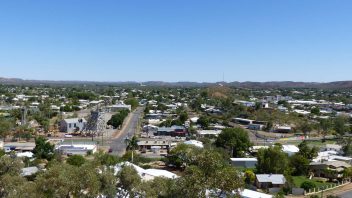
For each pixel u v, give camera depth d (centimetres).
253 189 6291
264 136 13000
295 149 9281
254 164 7912
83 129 12431
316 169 7694
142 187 3531
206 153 2598
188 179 2452
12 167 3928
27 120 13300
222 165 2547
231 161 7912
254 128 14650
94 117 12525
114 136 11744
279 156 7119
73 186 3147
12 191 3434
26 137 10844
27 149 8912
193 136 11838
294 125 15012
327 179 7450
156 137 11731
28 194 3147
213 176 2434
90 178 3253
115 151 9331
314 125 13900
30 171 6006
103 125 12662
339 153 9669
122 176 3678
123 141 10862
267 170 7094
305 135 13338
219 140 9269
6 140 10475
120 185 3694
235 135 9225
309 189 6438
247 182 6588
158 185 3525
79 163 6519
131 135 11950
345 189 6675
